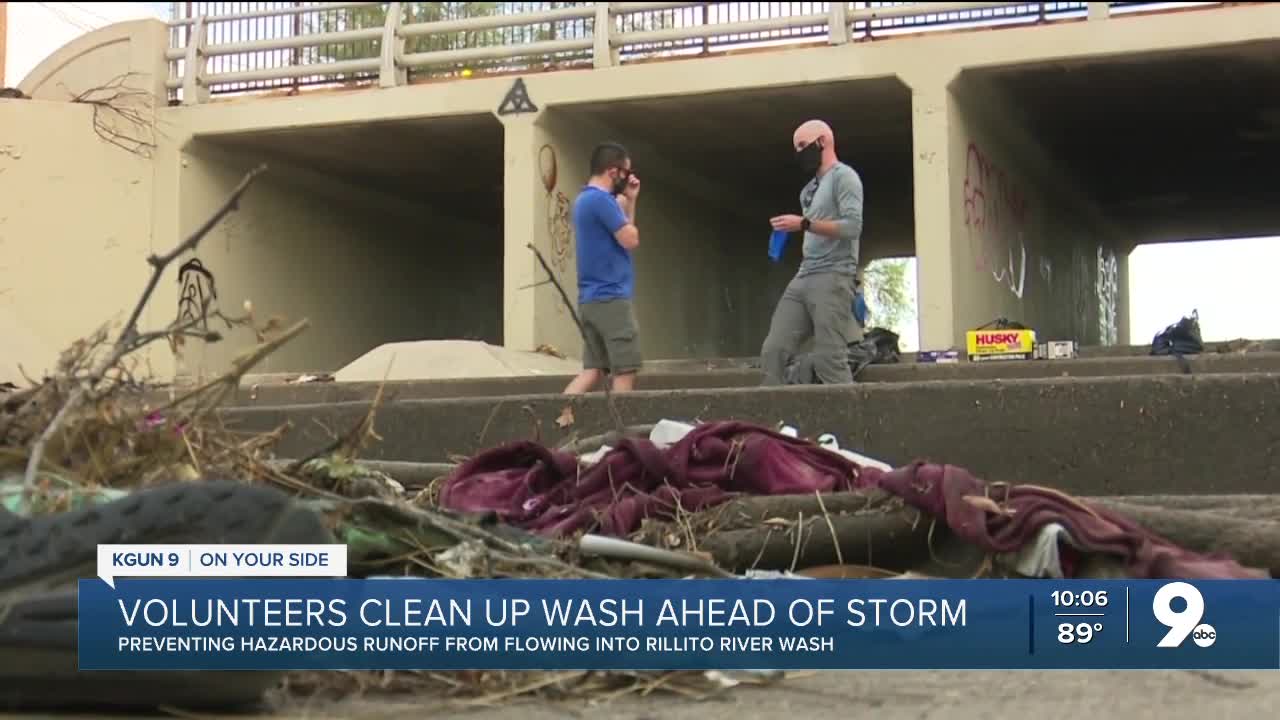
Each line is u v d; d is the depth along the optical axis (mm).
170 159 13422
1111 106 13711
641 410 6180
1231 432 5449
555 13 12539
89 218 13133
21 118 13023
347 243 16828
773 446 4371
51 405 2996
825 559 4047
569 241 12977
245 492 2598
